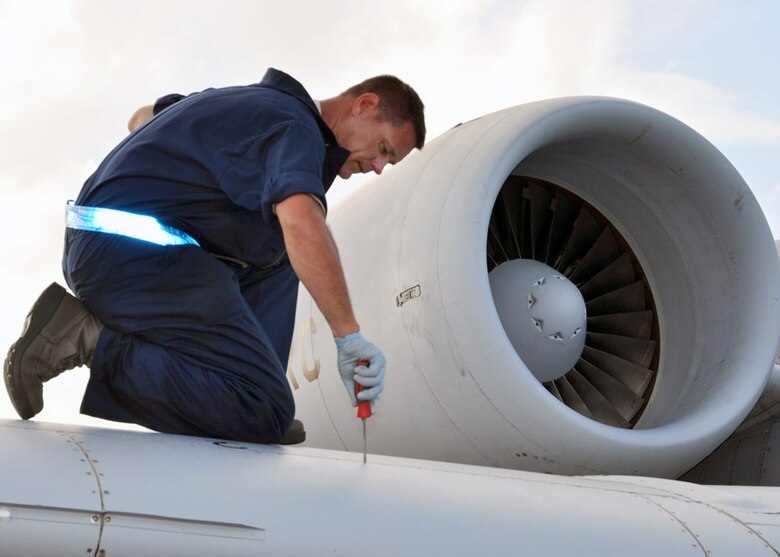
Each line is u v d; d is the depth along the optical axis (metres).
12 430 2.04
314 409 3.74
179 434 2.43
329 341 3.63
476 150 3.30
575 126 3.44
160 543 1.90
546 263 3.80
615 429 3.21
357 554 2.03
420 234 3.22
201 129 2.42
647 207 3.77
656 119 3.50
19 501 1.83
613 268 3.85
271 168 2.35
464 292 3.09
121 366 2.37
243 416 2.40
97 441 2.08
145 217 2.39
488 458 3.26
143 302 2.37
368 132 2.70
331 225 3.74
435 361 3.16
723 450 3.91
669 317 3.82
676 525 2.37
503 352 3.08
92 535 1.86
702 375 3.65
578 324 3.41
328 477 2.18
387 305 3.30
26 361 2.31
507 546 2.14
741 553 2.33
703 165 3.59
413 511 2.13
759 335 3.57
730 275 3.69
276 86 2.57
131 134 2.56
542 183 3.79
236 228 2.46
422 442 3.35
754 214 3.65
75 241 2.38
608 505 2.39
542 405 3.09
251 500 2.03
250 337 2.43
